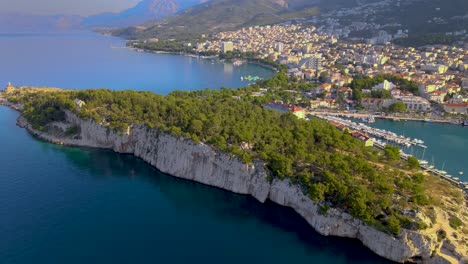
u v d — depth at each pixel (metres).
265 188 192.75
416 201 159.75
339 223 164.62
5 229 165.00
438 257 144.50
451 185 195.88
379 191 167.00
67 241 159.12
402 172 185.50
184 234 167.88
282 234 169.25
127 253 153.38
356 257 155.00
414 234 147.88
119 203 190.88
